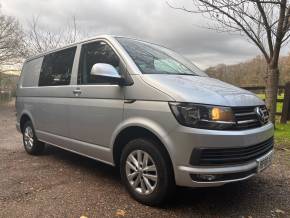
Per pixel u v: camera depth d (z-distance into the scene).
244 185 4.65
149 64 4.43
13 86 34.44
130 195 4.17
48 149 7.23
